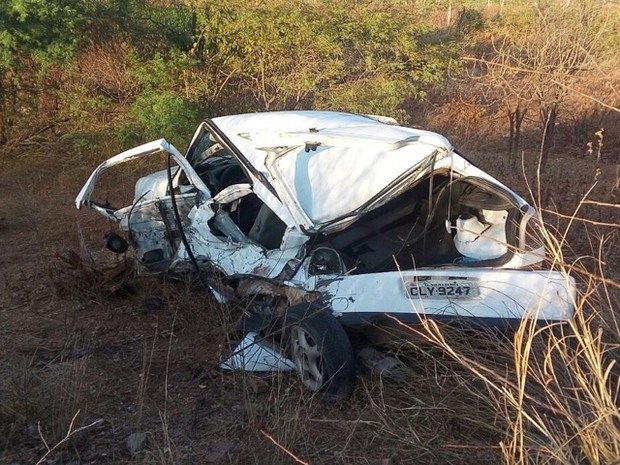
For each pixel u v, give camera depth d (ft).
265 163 15.99
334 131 15.49
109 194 29.81
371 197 15.74
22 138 35.17
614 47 31.83
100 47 35.78
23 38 32.07
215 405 13.65
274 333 13.93
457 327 13.43
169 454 11.66
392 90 36.88
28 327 17.51
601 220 23.31
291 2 37.78
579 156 35.53
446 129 38.01
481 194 15.57
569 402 11.51
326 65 36.78
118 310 18.40
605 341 12.54
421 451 11.87
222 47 36.60
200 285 17.76
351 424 12.35
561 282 13.92
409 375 13.42
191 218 17.74
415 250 15.74
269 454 11.58
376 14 39.09
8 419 12.78
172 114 32.86
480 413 12.25
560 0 33.42
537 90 30.25
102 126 34.91
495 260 14.90
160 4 38.73
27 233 25.45
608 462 9.41
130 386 14.43
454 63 42.16
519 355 10.59
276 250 15.34
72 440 12.32
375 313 13.58
